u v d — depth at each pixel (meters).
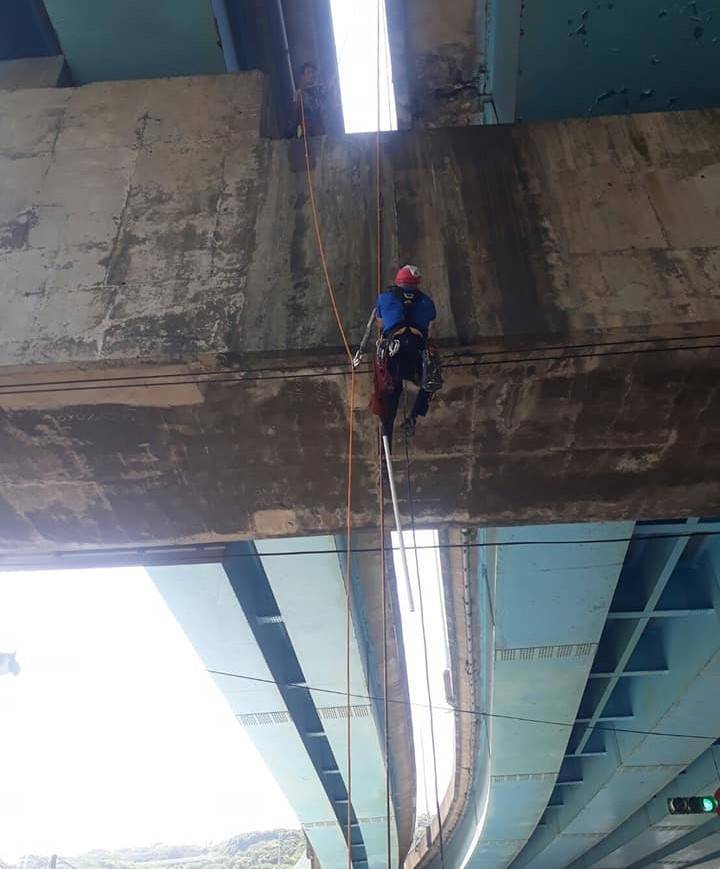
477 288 6.93
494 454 7.68
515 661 14.25
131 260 7.36
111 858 146.38
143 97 8.52
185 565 11.17
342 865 29.61
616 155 7.76
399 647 17.50
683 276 6.91
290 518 8.54
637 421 7.31
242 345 6.68
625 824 26.62
